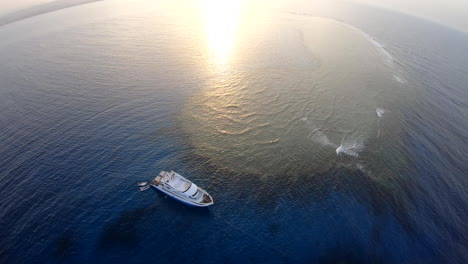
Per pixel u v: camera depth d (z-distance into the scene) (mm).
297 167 77562
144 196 68312
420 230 63406
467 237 62625
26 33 152500
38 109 93250
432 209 68000
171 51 136625
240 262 56812
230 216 64875
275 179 73938
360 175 75875
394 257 58625
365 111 101812
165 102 100062
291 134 88938
